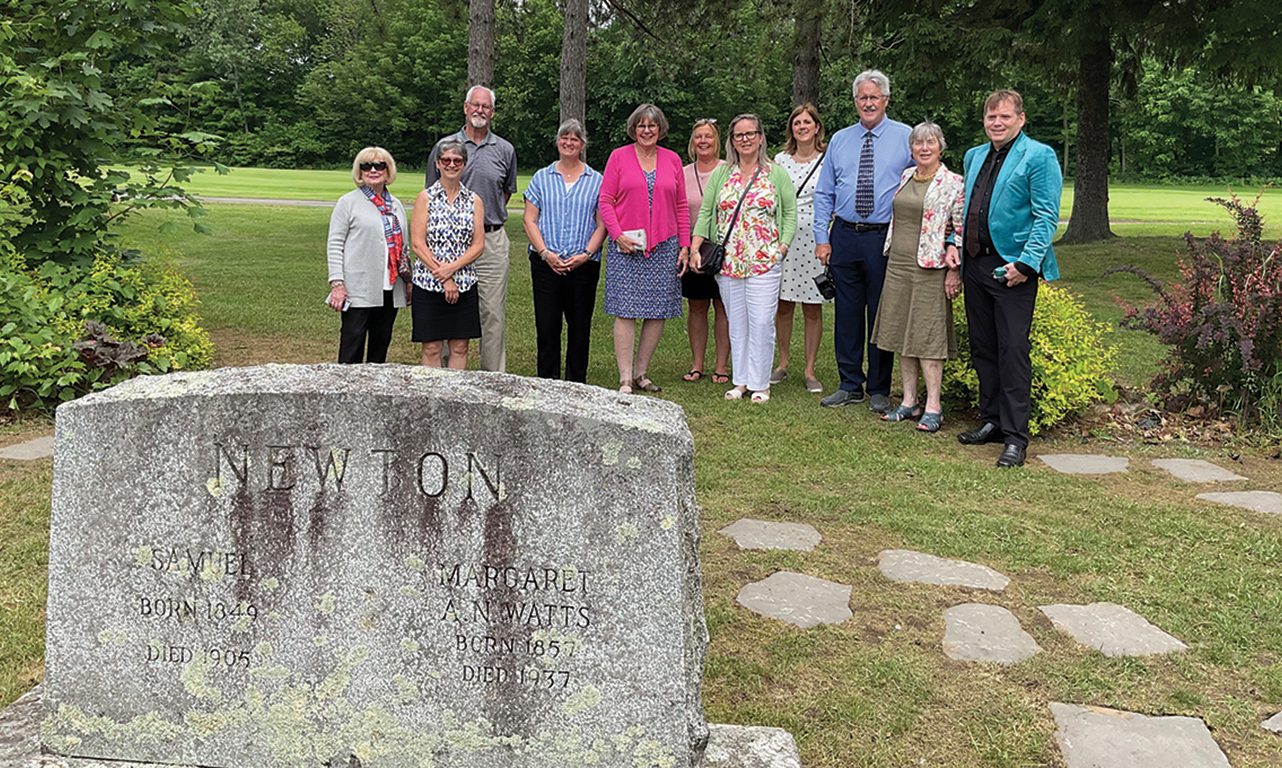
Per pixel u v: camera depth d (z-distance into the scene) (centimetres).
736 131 681
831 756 285
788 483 530
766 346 699
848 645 347
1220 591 393
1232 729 297
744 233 687
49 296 691
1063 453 605
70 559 250
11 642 340
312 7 6825
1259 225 672
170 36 836
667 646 237
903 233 630
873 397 699
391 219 642
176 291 827
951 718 304
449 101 6009
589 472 234
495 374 255
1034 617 370
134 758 256
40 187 767
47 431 605
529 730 244
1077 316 716
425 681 246
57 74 773
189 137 818
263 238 1814
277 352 856
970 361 691
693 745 240
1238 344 633
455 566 241
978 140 4575
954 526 466
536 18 5081
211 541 246
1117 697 314
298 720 250
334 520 242
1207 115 5909
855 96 668
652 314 705
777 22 1602
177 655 251
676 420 244
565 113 1697
